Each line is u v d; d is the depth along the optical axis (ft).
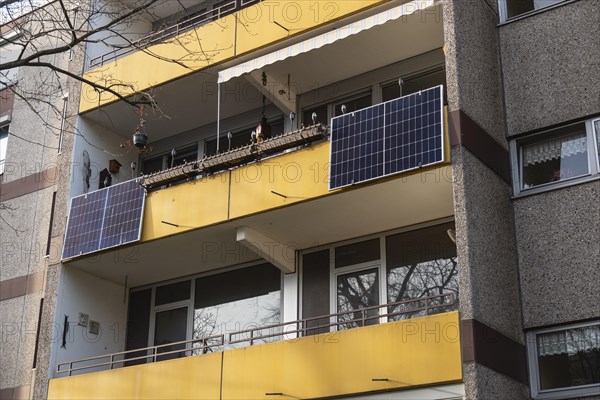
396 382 38.63
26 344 56.70
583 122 42.96
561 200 41.91
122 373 47.62
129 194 51.55
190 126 57.82
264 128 51.67
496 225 41.42
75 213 53.57
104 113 56.49
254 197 46.37
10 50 67.26
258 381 42.75
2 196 62.28
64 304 53.47
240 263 53.62
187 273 55.26
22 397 55.11
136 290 57.67
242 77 51.65
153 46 53.93
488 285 39.29
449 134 40.96
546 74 44.37
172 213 49.29
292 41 48.70
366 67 50.78
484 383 37.04
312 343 41.73
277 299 51.42
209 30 51.60
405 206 45.16
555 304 40.55
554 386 39.70
